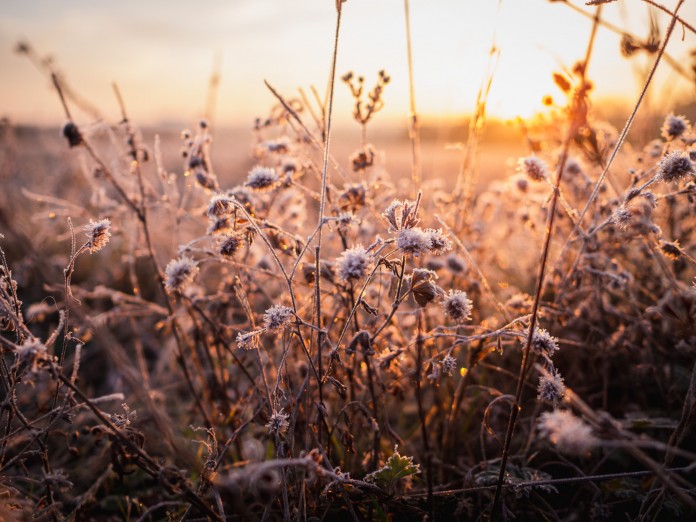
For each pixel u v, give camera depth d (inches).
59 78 82.5
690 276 109.9
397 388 79.7
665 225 107.4
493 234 131.0
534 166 74.4
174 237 96.8
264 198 88.3
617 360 100.8
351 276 57.6
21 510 60.0
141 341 138.9
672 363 93.1
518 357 104.6
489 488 67.4
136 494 87.8
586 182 96.0
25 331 59.9
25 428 59.4
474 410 90.5
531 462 87.0
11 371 57.4
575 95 47.1
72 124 82.7
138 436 62.1
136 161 90.8
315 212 116.3
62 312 62.0
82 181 171.8
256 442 95.7
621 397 99.8
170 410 109.0
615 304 114.0
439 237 60.6
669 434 86.7
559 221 101.0
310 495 72.4
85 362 131.6
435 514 73.1
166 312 96.8
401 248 57.1
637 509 77.4
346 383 83.0
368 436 89.3
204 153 91.6
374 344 73.6
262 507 72.2
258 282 89.9
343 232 76.5
